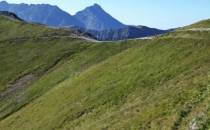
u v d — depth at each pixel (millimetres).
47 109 75438
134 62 74625
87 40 137250
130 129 42500
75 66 105312
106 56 107188
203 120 35719
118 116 50812
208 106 37656
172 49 70938
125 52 85750
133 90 61094
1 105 98188
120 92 63156
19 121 77812
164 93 49312
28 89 101750
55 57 122875
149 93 55312
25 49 139500
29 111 80875
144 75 64500
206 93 41406
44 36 151625
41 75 112812
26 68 120688
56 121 65812
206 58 59312
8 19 191625
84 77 82062
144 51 78375
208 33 74062
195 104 40188
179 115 38812
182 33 79750
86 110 63938
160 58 69062
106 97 64312
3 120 84438
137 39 113188
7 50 142250
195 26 82875
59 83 95000
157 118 41344
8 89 108250
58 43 137875
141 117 44062
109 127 47594
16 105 94125
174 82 53219
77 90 75938
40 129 66812
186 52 66125
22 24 177125
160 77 59938
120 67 76188
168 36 81125
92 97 67812
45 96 85688
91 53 113562
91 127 52531
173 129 36875
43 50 133375
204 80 45781
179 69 59281
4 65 127875
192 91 43688
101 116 57156
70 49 126375
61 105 72562
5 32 168500
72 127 59781
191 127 35562
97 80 75500
